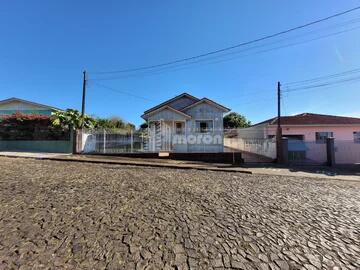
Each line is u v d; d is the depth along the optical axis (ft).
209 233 14.17
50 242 12.44
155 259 11.29
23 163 39.93
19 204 17.71
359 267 11.09
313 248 12.80
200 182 29.17
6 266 10.26
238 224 15.66
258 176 38.40
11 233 13.20
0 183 23.73
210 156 60.13
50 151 60.29
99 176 30.14
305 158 62.13
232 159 60.39
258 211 18.39
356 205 21.43
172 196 21.68
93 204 18.44
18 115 61.87
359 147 63.00
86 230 13.96
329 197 24.29
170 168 43.62
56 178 27.37
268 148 64.80
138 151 61.62
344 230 15.31
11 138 62.13
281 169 49.67
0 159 44.60
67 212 16.56
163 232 14.10
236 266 10.91
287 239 13.75
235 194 23.57
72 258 11.10
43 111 84.89
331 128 78.23
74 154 57.11
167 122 70.85
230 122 146.30
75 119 60.80
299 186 30.01
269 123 81.20
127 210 17.46
